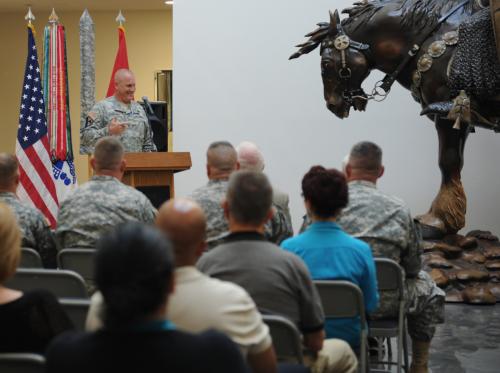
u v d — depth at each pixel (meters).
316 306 2.77
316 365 2.90
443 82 6.71
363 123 8.66
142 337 1.70
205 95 8.84
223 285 2.28
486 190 8.42
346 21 7.15
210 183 3.96
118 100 7.19
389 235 3.74
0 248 2.35
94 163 4.06
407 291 3.98
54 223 8.20
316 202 3.31
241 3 8.80
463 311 6.24
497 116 6.64
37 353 2.25
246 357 2.25
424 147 8.58
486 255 7.02
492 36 6.41
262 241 2.77
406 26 6.88
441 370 4.57
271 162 8.80
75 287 3.20
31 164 8.28
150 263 1.72
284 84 8.77
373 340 4.95
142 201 4.02
